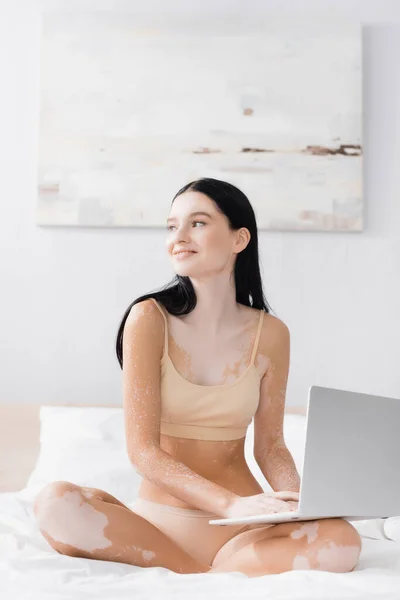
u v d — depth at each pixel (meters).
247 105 2.56
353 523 1.73
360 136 2.56
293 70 2.56
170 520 1.41
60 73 2.55
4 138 2.56
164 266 2.54
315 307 2.55
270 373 1.58
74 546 1.28
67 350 2.52
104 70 2.56
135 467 1.41
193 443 1.46
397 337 2.54
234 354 1.53
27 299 2.53
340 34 2.57
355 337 2.54
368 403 1.22
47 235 2.54
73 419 2.17
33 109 2.57
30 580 1.15
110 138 2.55
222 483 1.46
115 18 2.57
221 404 1.46
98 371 2.51
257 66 2.56
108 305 2.53
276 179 2.55
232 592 1.10
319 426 1.18
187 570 1.33
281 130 2.56
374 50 2.59
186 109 2.56
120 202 2.54
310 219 2.54
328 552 1.22
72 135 2.55
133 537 1.30
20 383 2.51
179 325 1.52
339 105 2.56
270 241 2.56
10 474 2.18
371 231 2.57
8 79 2.57
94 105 2.55
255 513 1.26
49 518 1.27
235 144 2.55
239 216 1.54
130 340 1.48
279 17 2.57
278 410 1.59
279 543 1.26
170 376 1.47
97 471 1.96
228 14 2.57
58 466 1.98
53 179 2.54
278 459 1.56
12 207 2.55
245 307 1.62
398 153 2.57
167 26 2.57
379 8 2.59
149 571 1.24
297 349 2.54
